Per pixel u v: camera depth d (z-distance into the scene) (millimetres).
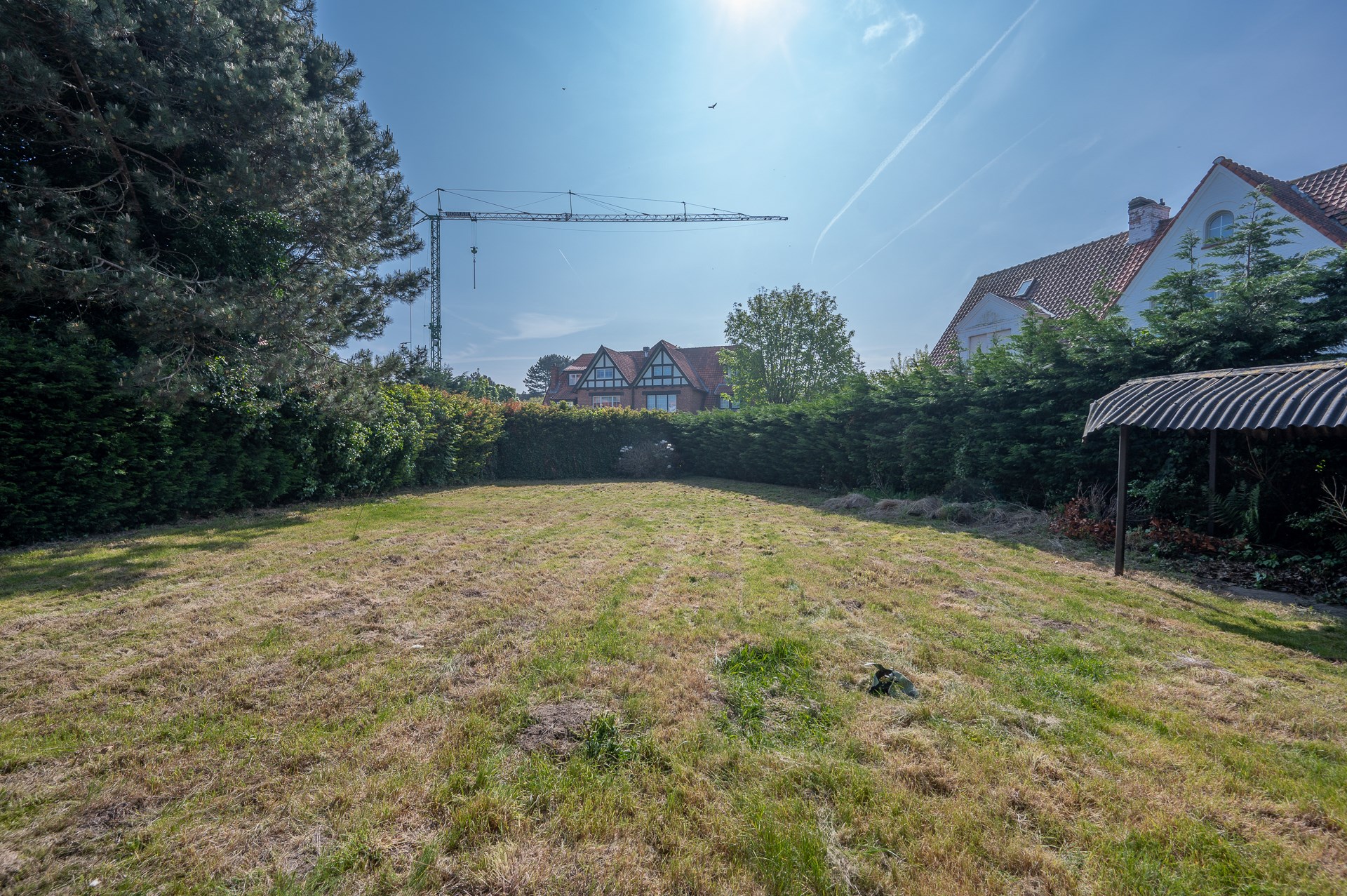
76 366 6965
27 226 6453
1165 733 2723
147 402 7012
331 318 9156
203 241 9141
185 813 2145
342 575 5555
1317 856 1946
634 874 1872
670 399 40312
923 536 7777
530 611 4484
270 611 4441
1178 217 13109
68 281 6441
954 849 1969
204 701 3002
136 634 3941
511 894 1793
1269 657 3648
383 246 12508
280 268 10633
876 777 2354
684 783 2322
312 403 9969
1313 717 2848
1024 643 3834
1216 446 6773
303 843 2004
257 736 2652
